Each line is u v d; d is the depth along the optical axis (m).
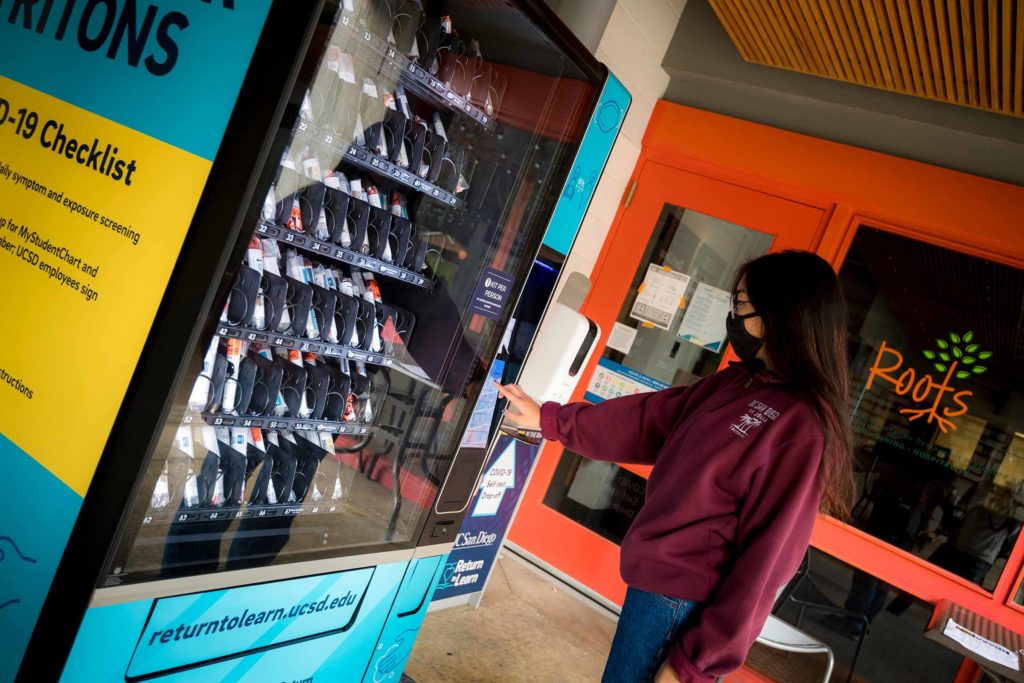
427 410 2.04
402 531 2.05
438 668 2.71
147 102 1.40
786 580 1.65
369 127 1.72
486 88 1.96
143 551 1.38
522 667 2.97
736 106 3.91
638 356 4.07
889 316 3.56
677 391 1.95
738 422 1.62
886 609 3.42
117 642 1.36
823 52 3.24
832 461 1.58
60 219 1.50
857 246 3.64
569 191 2.55
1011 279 3.34
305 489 1.80
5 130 1.63
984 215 3.33
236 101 1.29
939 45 2.81
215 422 1.54
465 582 3.17
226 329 1.47
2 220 1.61
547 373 2.72
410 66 1.69
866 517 3.49
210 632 1.53
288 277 1.69
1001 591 3.23
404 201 2.02
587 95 2.02
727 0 3.13
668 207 4.06
